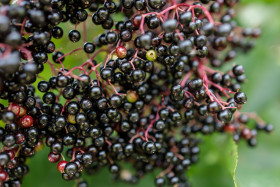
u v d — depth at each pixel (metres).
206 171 0.55
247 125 0.56
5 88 0.44
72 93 0.46
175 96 0.47
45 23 0.44
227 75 0.49
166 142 0.51
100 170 0.53
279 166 0.55
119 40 0.47
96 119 0.47
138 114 0.48
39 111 0.46
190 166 0.53
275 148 0.56
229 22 0.52
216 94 0.49
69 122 0.46
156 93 0.49
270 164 0.55
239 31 0.56
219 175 0.55
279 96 0.57
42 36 0.44
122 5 0.47
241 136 0.54
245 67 0.58
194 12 0.47
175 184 0.51
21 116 0.46
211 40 0.51
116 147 0.48
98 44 0.50
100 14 0.47
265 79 0.57
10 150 0.46
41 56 0.45
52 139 0.46
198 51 0.47
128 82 0.47
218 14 0.52
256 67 0.58
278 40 0.59
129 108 0.48
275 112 0.57
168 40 0.46
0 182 0.46
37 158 0.53
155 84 0.50
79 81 0.45
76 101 0.46
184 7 0.48
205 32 0.46
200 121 0.51
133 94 0.48
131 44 0.48
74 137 0.47
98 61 0.50
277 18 0.59
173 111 0.48
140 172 0.53
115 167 0.49
